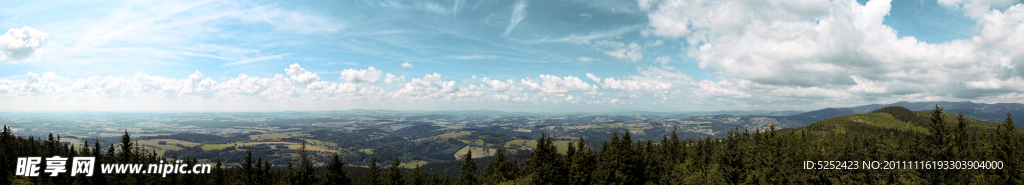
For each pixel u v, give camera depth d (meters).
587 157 72.50
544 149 79.69
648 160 74.25
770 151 64.50
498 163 108.12
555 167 74.12
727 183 66.81
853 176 56.94
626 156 69.06
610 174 68.69
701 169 81.31
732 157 67.62
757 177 61.66
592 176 70.31
